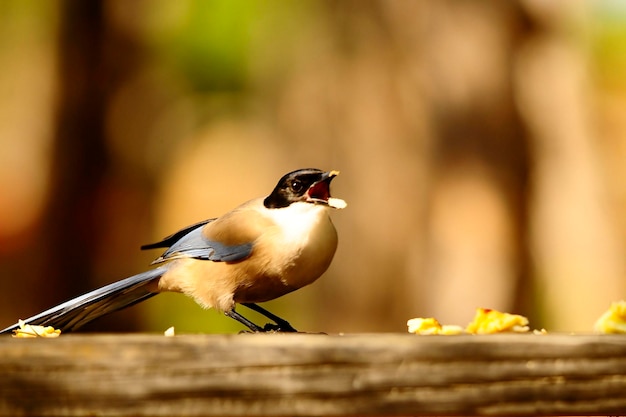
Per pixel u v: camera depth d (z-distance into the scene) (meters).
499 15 13.91
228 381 4.03
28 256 16.64
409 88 14.24
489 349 4.10
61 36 16.22
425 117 14.10
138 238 16.75
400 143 14.31
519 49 14.07
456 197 13.86
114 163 16.48
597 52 21.56
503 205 13.80
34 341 4.05
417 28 14.19
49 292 16.06
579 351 4.12
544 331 5.33
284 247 6.57
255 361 4.04
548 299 14.62
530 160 14.07
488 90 13.88
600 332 5.06
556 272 14.74
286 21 16.05
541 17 14.10
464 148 13.90
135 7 16.62
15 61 20.66
